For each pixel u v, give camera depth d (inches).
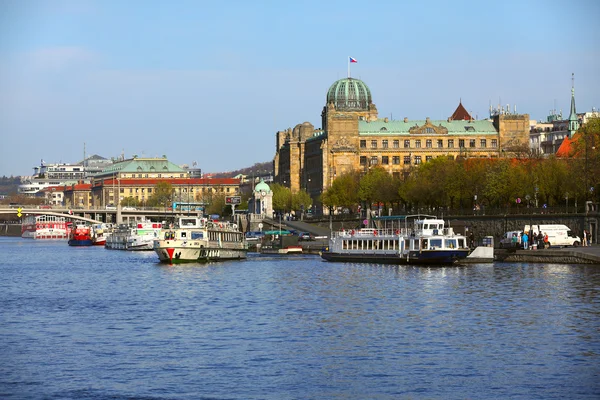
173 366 3511.3
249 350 3777.1
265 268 7475.4
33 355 3710.6
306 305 5007.4
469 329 4180.6
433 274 6446.9
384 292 5487.2
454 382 3277.6
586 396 3120.1
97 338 4062.5
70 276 7224.4
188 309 4948.3
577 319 4402.1
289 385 3250.5
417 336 4033.0
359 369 3449.8
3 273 7687.0
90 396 3144.7
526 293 5265.8
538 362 3545.8
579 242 7760.8
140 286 6195.9
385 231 7834.6
